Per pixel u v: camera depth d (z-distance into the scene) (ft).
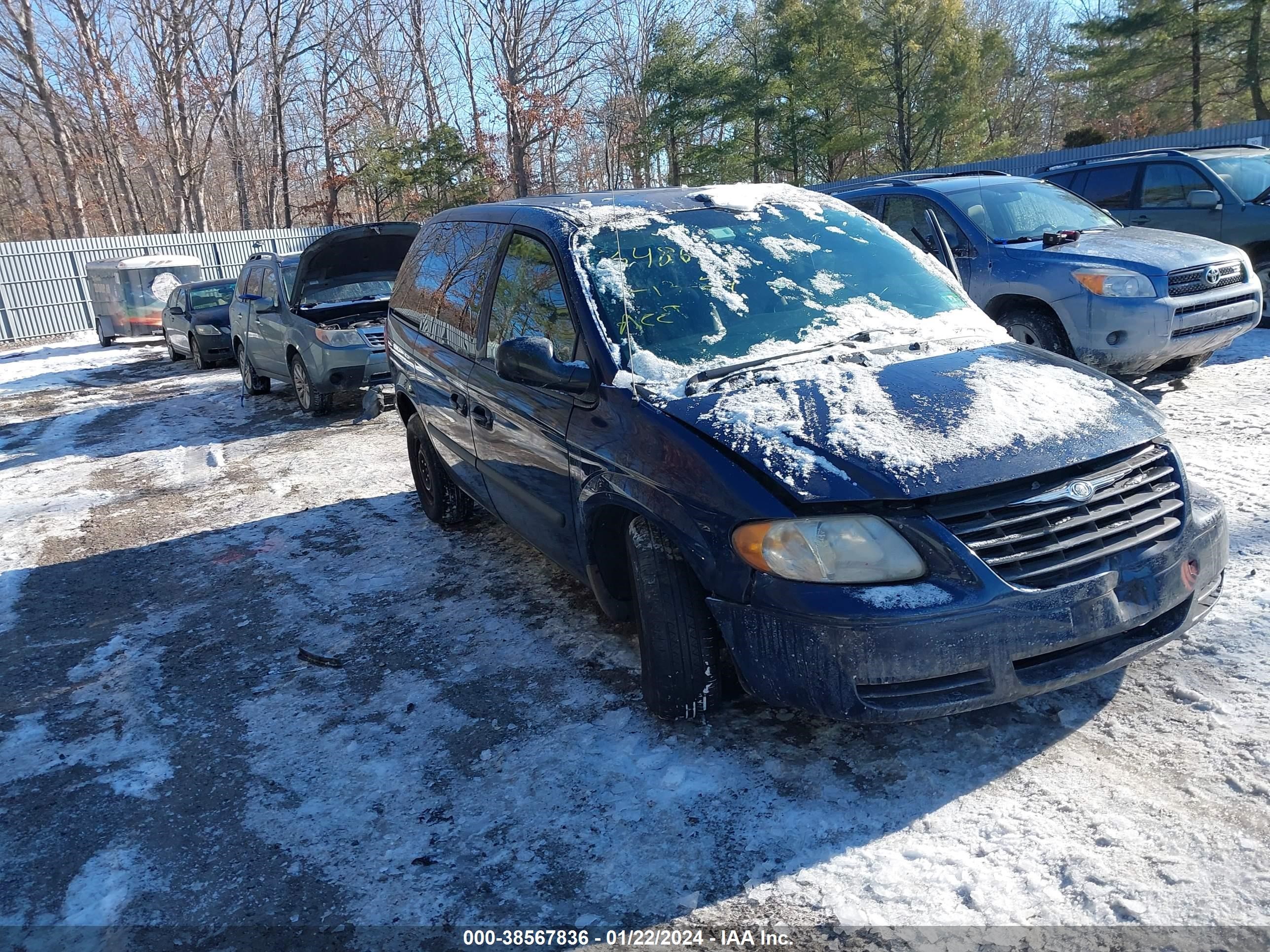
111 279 62.13
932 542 8.00
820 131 117.60
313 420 31.58
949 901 7.29
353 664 12.92
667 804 8.86
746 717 10.14
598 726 10.43
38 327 79.36
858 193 26.84
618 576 11.17
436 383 15.43
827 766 9.14
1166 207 29.50
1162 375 23.31
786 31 112.78
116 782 10.51
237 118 139.44
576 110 134.21
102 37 133.80
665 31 119.14
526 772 9.70
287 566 17.38
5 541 20.85
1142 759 8.69
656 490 9.35
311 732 11.14
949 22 112.47
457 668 12.42
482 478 14.69
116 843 9.35
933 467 8.21
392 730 10.96
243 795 9.95
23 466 28.71
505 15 127.03
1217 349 22.99
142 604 16.22
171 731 11.58
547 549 12.76
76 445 31.27
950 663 7.91
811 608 8.12
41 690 13.17
